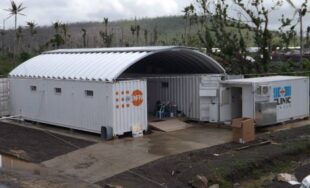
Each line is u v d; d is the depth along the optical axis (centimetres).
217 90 2169
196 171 1398
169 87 2409
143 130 2033
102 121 1975
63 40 5794
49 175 1438
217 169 1412
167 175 1416
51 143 1903
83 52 2419
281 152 1616
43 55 2639
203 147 1739
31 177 1387
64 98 2172
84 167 1536
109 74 1952
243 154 1598
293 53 4559
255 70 3438
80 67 2162
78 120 2103
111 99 1920
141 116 2022
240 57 3500
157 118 2306
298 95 2281
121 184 1345
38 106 2348
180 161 1528
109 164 1550
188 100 2317
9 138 2017
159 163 1517
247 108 2077
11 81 2536
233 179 1398
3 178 1338
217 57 3531
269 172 1490
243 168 1447
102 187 1327
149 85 2519
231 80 2169
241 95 2223
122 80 1958
